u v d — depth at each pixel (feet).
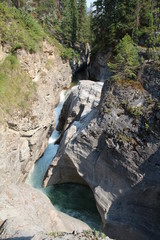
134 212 48.65
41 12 132.46
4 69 61.93
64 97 117.08
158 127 44.29
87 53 203.82
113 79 55.01
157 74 47.98
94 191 54.90
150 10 93.20
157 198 44.98
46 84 85.76
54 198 65.51
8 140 53.31
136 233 48.39
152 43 65.46
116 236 50.75
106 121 52.60
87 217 59.98
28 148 64.44
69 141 62.44
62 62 126.93
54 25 152.66
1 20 67.21
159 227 46.29
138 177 45.75
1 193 45.42
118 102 52.16
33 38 83.35
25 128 60.95
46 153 82.74
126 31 101.71
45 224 44.21
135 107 49.06
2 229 36.99
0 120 51.31
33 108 66.08
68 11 156.87
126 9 97.81
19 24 78.43
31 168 72.69
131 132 48.08
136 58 54.08
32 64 74.59
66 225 49.52
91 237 32.17
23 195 49.65
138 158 46.09
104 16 118.93
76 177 69.26
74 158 59.36
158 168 43.21
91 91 81.25
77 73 170.19
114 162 49.90
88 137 55.88
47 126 76.64
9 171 52.44
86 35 185.78
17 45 67.51
